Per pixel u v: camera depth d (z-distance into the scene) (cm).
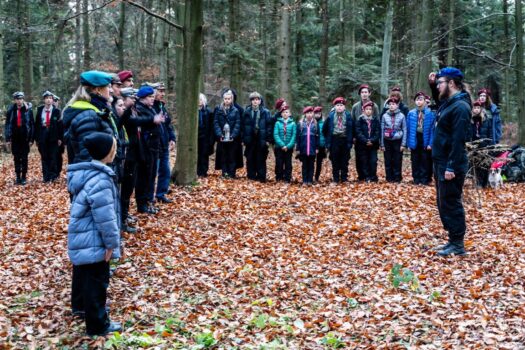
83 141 481
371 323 496
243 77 2494
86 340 454
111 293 567
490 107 1202
